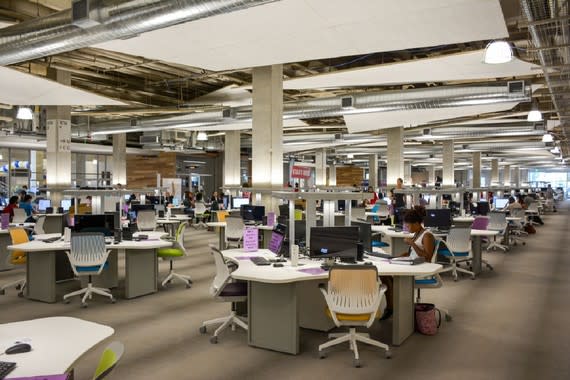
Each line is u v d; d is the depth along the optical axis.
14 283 7.05
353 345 4.25
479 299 6.51
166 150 20.33
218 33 6.37
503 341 4.75
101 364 2.19
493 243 11.37
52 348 2.47
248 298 4.62
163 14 4.78
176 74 11.66
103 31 5.30
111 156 22.05
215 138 21.69
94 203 8.08
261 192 10.18
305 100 11.17
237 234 9.88
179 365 4.10
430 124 17.08
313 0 5.28
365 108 10.52
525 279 7.93
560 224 18.89
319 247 4.93
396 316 4.62
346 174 33.75
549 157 29.16
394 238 8.45
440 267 4.79
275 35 6.48
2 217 8.96
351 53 7.30
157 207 13.30
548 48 6.25
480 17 5.79
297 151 24.56
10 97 9.84
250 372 3.96
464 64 8.02
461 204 11.83
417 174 42.38
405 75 8.92
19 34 5.92
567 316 5.66
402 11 5.61
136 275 6.58
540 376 3.88
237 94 13.38
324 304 5.04
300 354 4.39
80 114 13.65
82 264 6.04
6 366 2.19
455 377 3.86
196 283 7.55
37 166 18.78
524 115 14.09
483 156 28.22
